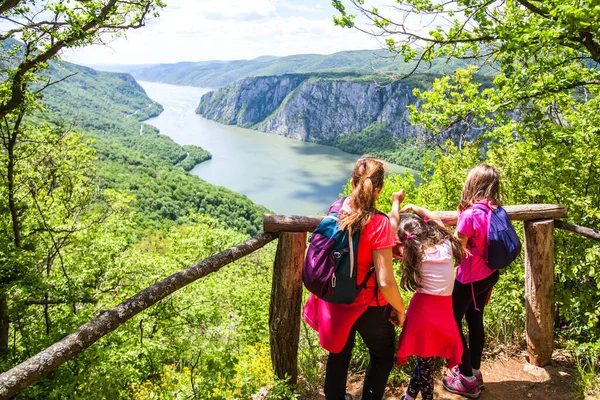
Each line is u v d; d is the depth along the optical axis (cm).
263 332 966
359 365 323
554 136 461
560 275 357
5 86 782
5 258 756
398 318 216
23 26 732
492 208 262
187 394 240
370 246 201
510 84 494
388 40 591
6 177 964
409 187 1249
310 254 207
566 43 485
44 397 399
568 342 312
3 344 809
